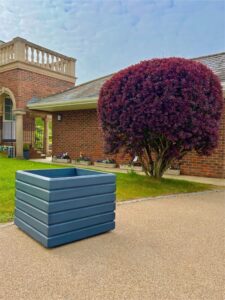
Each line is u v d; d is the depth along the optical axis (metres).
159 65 5.90
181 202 5.17
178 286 2.23
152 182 6.72
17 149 13.22
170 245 3.08
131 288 2.20
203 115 5.90
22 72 13.18
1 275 2.37
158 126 5.83
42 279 2.31
